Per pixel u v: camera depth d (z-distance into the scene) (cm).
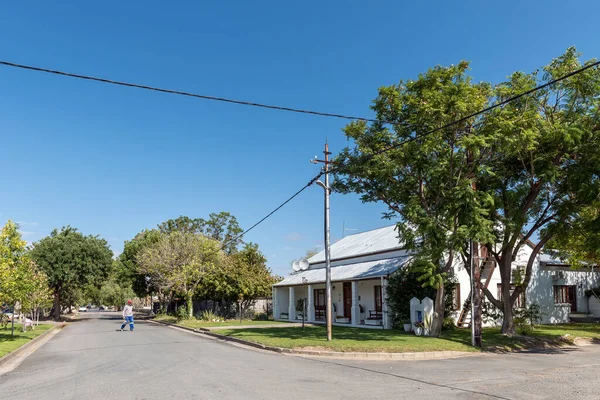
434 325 1992
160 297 5344
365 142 1931
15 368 1345
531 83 1753
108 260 5172
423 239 1922
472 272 1789
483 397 893
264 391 946
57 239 4938
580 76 1645
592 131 1708
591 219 1880
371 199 2078
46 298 2955
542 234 2109
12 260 1972
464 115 1658
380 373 1192
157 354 1598
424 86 1744
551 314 2911
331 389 970
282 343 1766
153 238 5484
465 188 1645
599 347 1880
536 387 995
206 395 905
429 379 1100
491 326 2588
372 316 2747
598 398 887
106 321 4716
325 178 1923
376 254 2975
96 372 1211
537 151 1784
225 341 2106
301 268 3516
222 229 6800
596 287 3197
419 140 1775
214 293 3919
